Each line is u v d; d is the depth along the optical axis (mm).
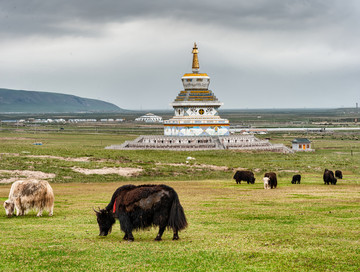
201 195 43375
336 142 150250
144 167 73438
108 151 96750
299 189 48656
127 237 21656
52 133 198375
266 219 28000
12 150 85750
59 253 18734
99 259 17719
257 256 17750
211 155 97062
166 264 16875
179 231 21516
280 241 20469
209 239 21172
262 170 76000
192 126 117125
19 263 17219
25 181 30219
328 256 17594
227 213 30812
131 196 21078
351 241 20422
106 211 22500
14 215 30469
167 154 96562
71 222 27703
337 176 63031
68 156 82625
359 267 16188
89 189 50781
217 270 16094
